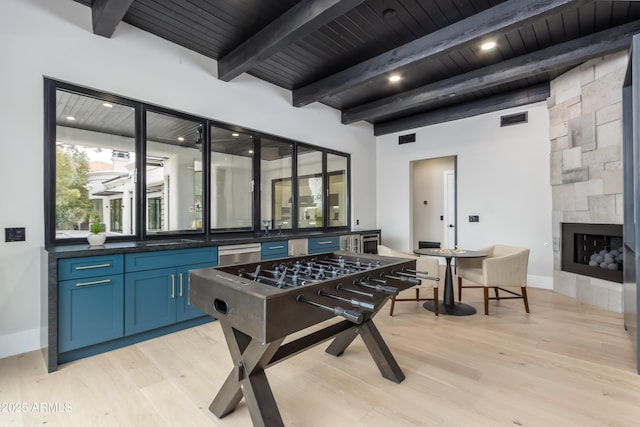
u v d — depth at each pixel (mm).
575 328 2832
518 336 2666
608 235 3420
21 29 2336
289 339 2709
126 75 2871
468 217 5074
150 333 2664
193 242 3012
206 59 3484
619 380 1958
